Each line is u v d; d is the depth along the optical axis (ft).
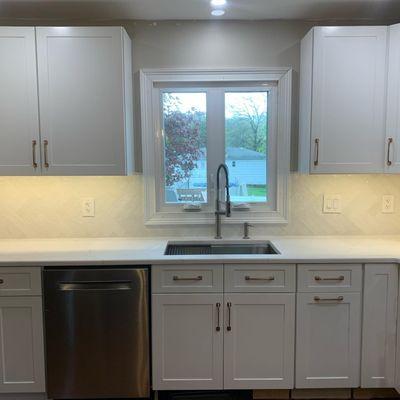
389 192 8.74
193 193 8.88
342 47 7.55
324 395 7.59
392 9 7.88
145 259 6.93
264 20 8.41
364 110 7.64
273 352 7.14
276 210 8.77
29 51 7.44
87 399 7.23
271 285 7.01
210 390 7.52
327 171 7.74
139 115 8.53
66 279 6.89
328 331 7.11
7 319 7.02
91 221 8.75
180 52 8.46
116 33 7.47
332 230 8.80
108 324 7.00
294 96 8.56
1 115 7.52
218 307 7.04
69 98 7.53
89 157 7.63
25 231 8.74
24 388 7.14
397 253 7.24
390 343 7.16
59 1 7.37
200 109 8.75
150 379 7.17
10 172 7.61
